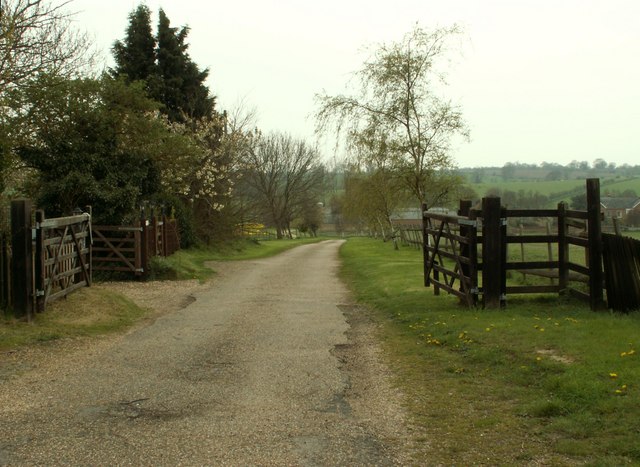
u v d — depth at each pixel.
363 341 9.67
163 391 6.65
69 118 18.98
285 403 6.22
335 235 100.88
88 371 7.55
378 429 5.39
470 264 10.75
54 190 18.50
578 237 10.47
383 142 21.88
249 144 40.59
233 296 15.88
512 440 4.96
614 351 6.98
